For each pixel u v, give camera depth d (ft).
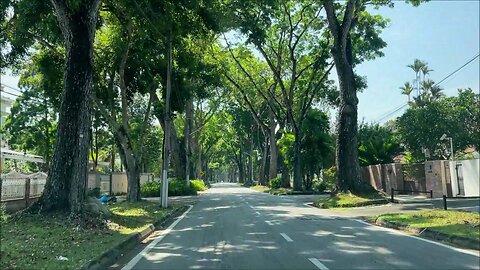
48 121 142.51
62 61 81.15
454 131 149.59
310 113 147.64
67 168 49.47
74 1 47.52
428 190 99.71
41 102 139.03
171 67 89.61
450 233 39.63
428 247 36.22
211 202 110.32
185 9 67.56
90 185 126.82
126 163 94.02
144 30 74.79
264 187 211.00
